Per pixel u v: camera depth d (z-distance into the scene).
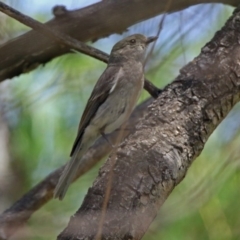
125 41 11.75
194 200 9.84
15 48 10.46
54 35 10.05
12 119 13.55
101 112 11.12
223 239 9.96
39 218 9.79
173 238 9.92
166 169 7.00
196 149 7.52
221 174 10.22
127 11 10.66
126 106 11.16
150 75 12.90
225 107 8.00
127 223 6.29
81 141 11.03
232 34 8.63
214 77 8.09
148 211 6.64
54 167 13.48
